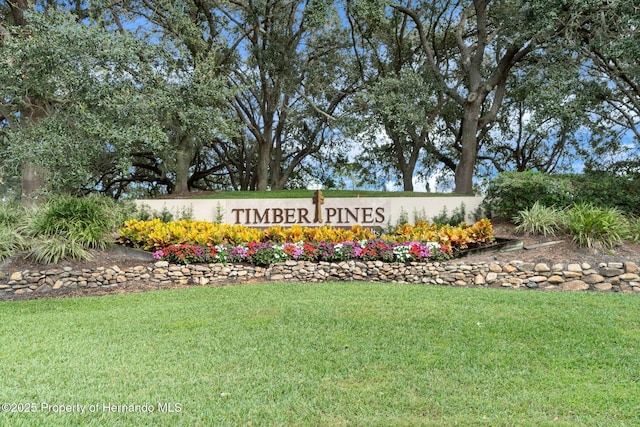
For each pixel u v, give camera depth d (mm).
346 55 20234
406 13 18062
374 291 7230
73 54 8938
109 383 3771
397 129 15617
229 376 3889
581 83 13570
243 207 12344
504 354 4359
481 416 3180
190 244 9094
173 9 13422
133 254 9289
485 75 19547
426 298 6676
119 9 14633
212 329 5266
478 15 17156
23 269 8344
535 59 15828
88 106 9414
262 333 5070
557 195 10211
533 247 8758
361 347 4570
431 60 18297
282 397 3486
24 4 12625
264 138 20562
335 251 8867
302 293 7195
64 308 6770
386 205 11914
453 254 8875
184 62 11992
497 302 6426
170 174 21047
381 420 3113
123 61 9562
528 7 13602
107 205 11680
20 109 11047
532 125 13047
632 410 3256
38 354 4504
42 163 8961
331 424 3076
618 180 10836
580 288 7672
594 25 12492
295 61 17375
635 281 7531
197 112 11430
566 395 3492
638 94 13734
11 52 9031
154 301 7012
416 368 4031
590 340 4758
